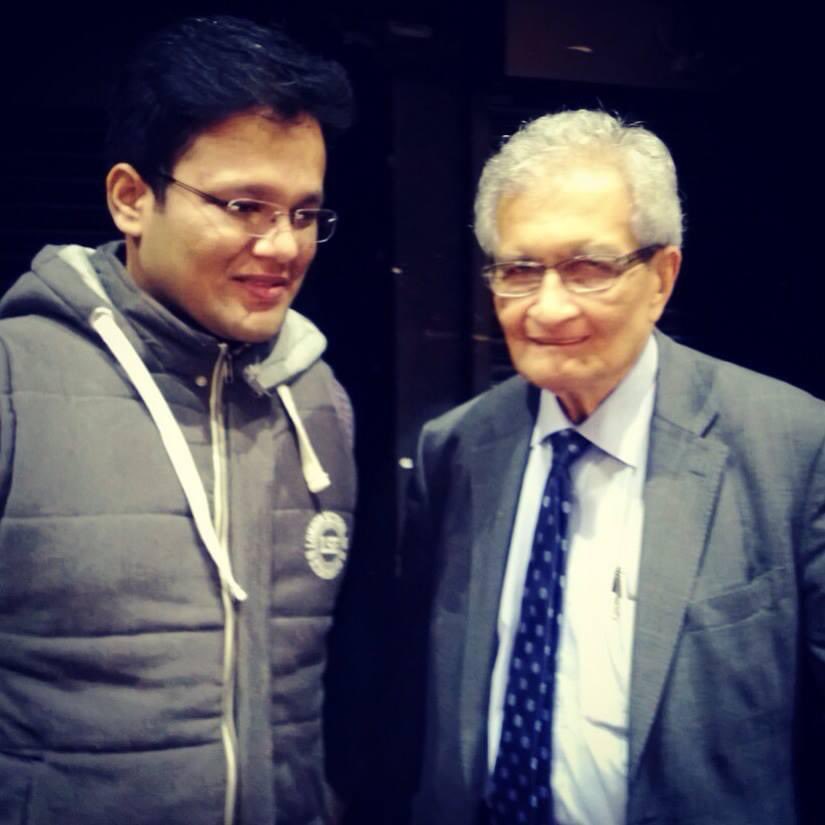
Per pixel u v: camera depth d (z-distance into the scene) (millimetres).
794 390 1427
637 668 1318
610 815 1362
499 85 2295
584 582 1421
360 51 2213
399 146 2205
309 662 1473
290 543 1449
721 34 2396
